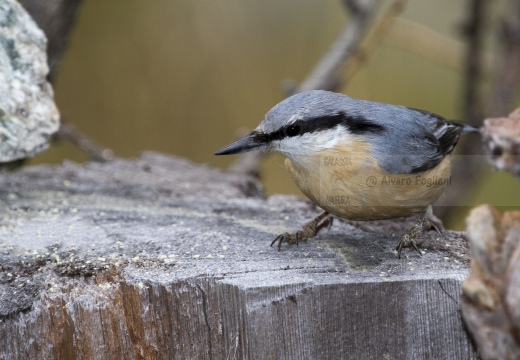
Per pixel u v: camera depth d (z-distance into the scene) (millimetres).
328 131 6164
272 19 13133
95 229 6301
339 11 13469
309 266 5406
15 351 5203
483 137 4340
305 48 13227
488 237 4059
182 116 13125
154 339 5195
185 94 13070
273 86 13234
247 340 5051
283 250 5867
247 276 5160
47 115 6816
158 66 12930
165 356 5219
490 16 10805
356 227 6840
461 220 11992
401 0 9898
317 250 5887
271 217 7000
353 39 10281
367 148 6121
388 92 13531
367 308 5055
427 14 13664
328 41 13406
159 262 5465
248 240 6117
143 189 7766
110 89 12938
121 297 5203
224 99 13164
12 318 5148
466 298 4238
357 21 10367
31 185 7730
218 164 13320
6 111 6598
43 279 5332
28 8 8906
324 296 5012
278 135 6270
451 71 13555
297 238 6082
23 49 6754
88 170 8391
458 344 5098
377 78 13578
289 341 5027
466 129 7617
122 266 5391
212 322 5129
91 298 5207
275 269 5328
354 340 5078
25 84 6719
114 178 8125
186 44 12945
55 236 6070
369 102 6535
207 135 13266
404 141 6227
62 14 8953
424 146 6301
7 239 5980
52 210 6859
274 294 4980
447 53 10961
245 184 8289
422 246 5992
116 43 12781
